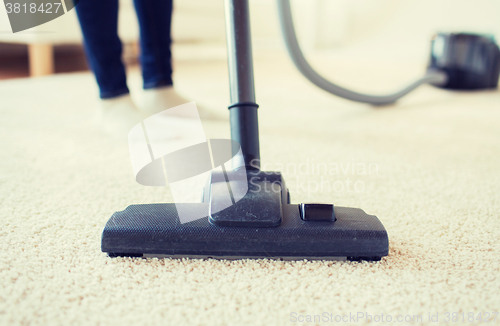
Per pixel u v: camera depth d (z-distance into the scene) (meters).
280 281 0.53
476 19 2.98
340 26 3.79
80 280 0.52
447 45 1.74
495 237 0.61
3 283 0.51
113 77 0.97
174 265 0.54
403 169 0.82
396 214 0.67
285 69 2.43
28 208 0.66
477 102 1.51
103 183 0.74
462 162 0.86
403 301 0.50
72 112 1.24
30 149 0.89
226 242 0.53
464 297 0.50
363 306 0.50
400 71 2.34
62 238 0.59
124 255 0.55
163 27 1.06
